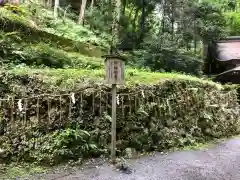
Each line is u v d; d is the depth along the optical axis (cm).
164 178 430
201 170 479
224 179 445
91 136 483
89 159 471
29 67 608
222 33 1391
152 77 658
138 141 539
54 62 674
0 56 602
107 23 1120
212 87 814
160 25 1193
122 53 966
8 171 400
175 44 1033
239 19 1769
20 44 664
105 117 508
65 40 818
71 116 479
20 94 460
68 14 1193
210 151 614
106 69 464
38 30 745
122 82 470
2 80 466
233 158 568
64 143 450
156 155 542
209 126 741
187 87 704
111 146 474
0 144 419
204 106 741
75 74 547
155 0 1078
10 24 683
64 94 476
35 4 948
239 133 870
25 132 439
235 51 1484
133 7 1174
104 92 519
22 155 425
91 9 1177
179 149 598
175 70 994
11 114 441
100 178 408
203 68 1405
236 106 938
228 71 1273
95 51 904
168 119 621
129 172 441
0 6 786
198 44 1437
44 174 407
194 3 1169
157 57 961
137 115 555
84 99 498
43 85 484
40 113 462
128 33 1091
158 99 607
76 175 412
